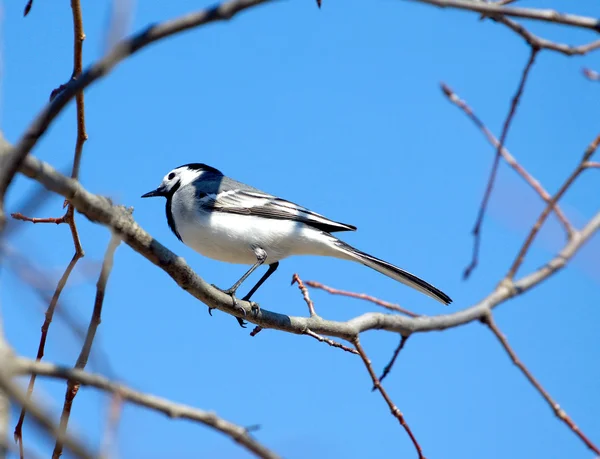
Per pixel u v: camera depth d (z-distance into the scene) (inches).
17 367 209.9
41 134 231.0
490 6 252.1
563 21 255.0
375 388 409.7
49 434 193.9
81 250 384.5
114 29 225.9
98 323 314.5
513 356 370.0
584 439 352.2
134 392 216.5
